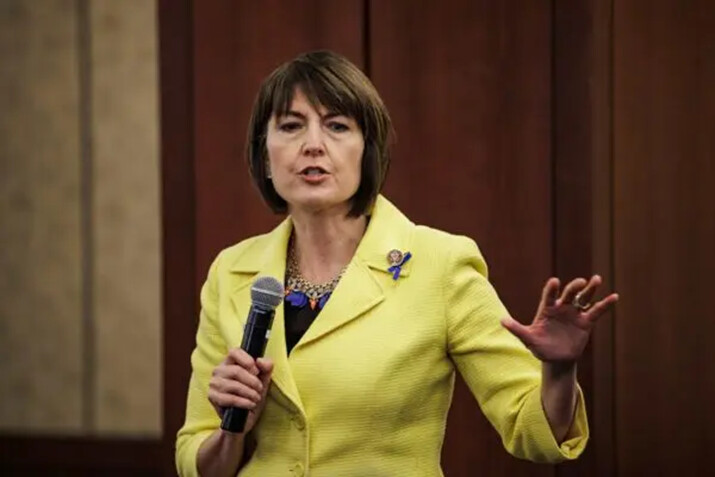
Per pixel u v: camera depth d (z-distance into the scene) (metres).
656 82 12.09
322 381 7.14
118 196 18.86
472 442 12.42
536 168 12.23
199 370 7.86
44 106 19.00
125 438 18.84
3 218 19.23
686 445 12.14
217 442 7.45
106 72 18.78
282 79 7.41
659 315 12.16
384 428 7.14
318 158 7.27
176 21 13.20
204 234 13.11
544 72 12.19
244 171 13.00
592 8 12.04
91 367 19.05
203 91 13.09
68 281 19.08
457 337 7.27
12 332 19.27
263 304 6.92
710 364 12.07
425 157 12.50
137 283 18.84
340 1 12.73
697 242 12.08
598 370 12.20
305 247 7.66
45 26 18.91
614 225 12.20
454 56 12.42
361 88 7.38
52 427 19.17
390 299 7.32
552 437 6.93
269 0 12.91
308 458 7.13
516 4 12.24
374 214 7.69
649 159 12.12
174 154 13.27
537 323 6.79
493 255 12.35
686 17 12.02
